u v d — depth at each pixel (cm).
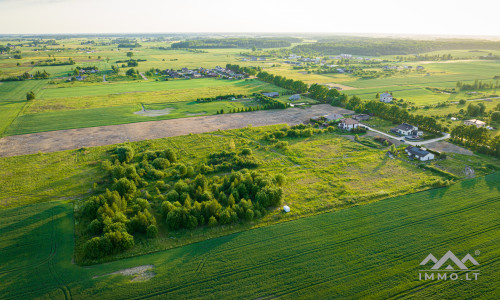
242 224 6481
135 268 5300
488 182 8125
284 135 12131
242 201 6856
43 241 6009
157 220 6675
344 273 5131
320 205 7181
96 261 5447
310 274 5119
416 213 6769
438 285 4869
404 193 7650
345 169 9200
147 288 4875
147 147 10994
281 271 5191
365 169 9169
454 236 5991
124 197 7338
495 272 5100
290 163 9731
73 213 6962
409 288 4828
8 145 11125
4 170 9188
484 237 5947
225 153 10219
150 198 7588
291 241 5934
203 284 4947
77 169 9262
